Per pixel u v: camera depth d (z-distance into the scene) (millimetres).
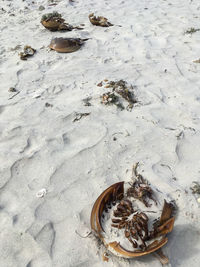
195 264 500
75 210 597
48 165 703
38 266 506
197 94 954
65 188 644
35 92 994
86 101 933
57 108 908
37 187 650
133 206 576
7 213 595
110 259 513
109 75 1071
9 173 687
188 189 620
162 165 688
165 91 974
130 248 499
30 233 555
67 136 794
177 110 880
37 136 798
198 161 694
